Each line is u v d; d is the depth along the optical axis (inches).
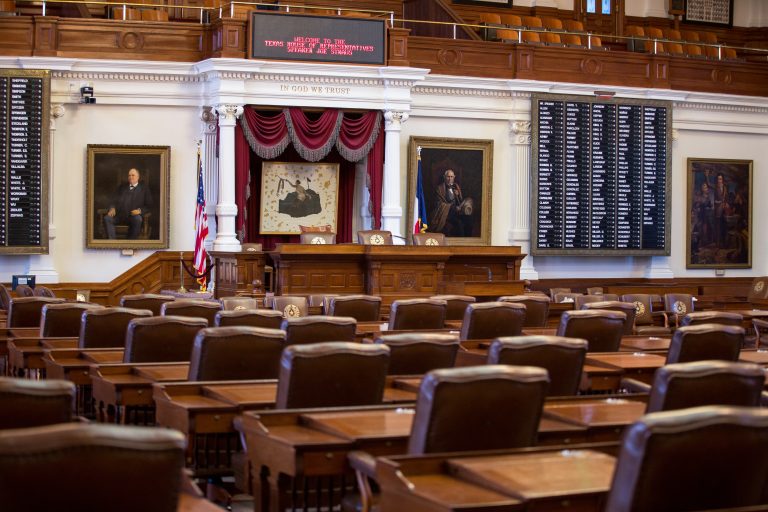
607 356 337.4
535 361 255.0
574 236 856.9
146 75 751.1
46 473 124.3
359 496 215.8
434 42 812.0
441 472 175.0
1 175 726.5
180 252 764.0
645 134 875.4
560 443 213.0
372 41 766.5
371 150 783.1
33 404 165.2
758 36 1099.3
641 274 903.1
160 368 296.0
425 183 822.5
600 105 859.4
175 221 767.1
